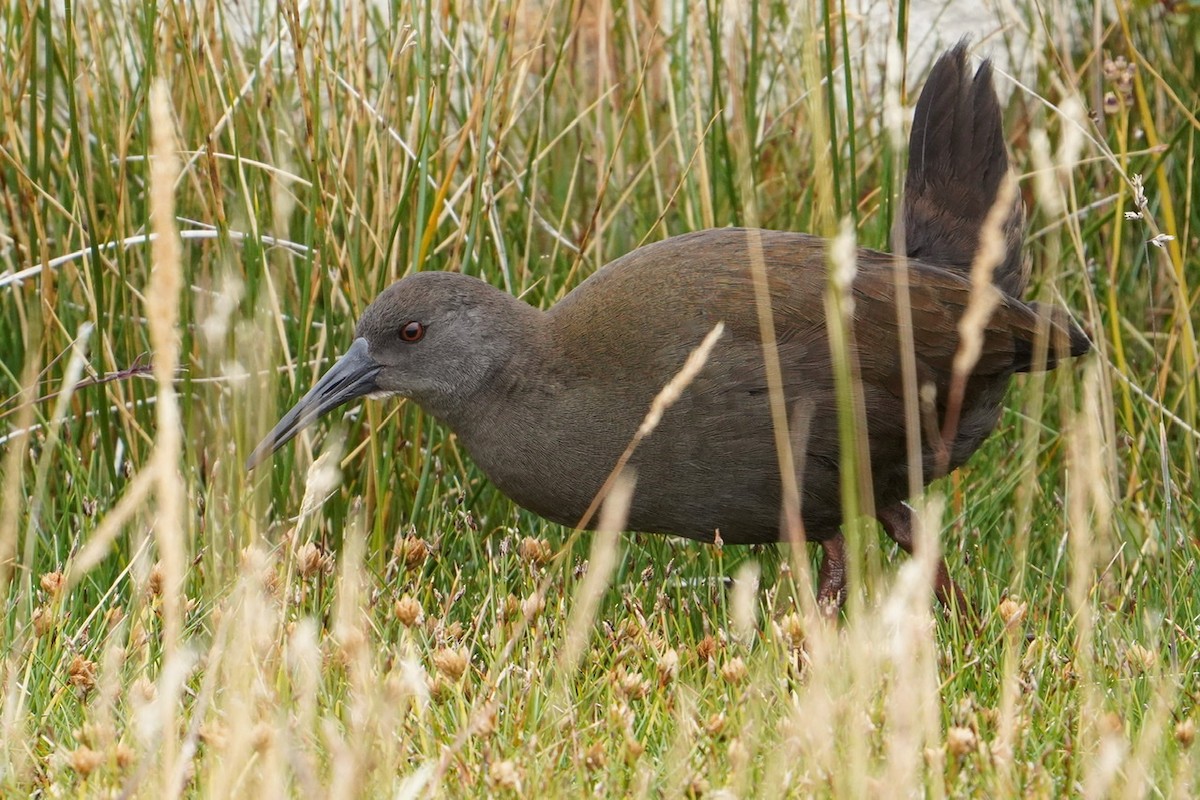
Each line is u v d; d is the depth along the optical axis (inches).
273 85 364.2
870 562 269.9
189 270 341.1
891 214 343.6
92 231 334.0
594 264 392.5
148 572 290.0
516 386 309.7
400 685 223.1
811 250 310.7
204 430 348.5
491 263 370.9
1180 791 201.3
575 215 418.0
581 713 247.3
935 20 449.1
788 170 430.3
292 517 336.5
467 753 230.4
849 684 236.7
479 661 283.9
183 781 198.7
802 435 296.8
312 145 329.7
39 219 338.6
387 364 316.5
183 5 346.3
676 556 343.0
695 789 209.0
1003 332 313.3
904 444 310.8
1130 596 307.3
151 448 332.2
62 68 353.1
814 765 208.5
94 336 344.5
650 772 214.1
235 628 243.1
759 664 249.3
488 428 314.2
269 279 321.4
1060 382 370.9
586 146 423.8
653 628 294.5
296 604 284.2
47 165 353.4
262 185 362.9
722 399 296.7
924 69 450.0
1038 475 366.0
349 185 361.1
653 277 307.7
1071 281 406.0
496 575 320.8
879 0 477.4
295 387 328.2
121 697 251.3
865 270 308.2
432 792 197.2
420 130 357.1
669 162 421.7
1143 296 397.7
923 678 221.6
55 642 271.0
